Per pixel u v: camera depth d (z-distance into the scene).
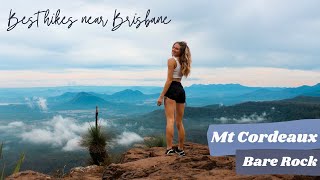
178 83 6.00
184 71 5.93
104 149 11.35
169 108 6.02
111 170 5.27
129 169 5.11
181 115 6.14
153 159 5.61
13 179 5.82
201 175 4.04
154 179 4.05
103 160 11.19
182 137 6.14
